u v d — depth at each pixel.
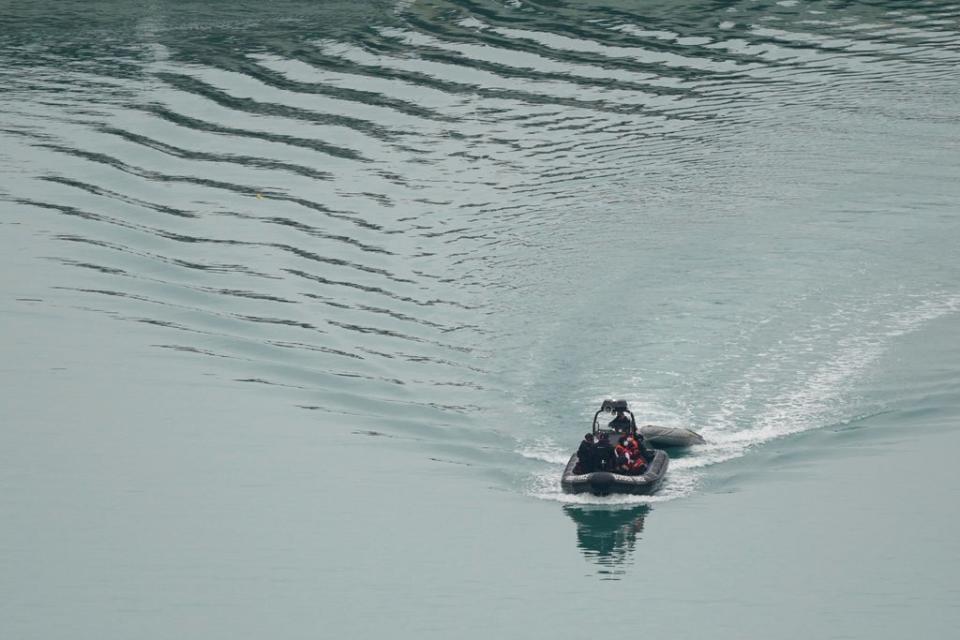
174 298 78.31
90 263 83.00
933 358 68.19
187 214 91.50
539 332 73.00
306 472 60.59
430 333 73.44
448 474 60.47
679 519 56.66
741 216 89.25
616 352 70.38
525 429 63.91
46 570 52.47
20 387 68.00
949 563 52.34
